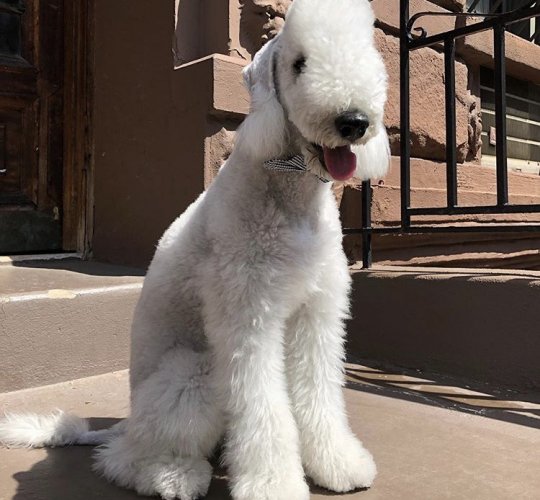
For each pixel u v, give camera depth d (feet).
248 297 5.25
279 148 5.35
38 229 13.00
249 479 5.12
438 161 15.26
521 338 8.66
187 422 5.33
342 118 4.84
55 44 13.07
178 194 11.11
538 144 21.16
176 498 5.36
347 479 5.60
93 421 7.50
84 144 13.19
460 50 16.19
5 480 5.87
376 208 11.95
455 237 13.84
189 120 10.85
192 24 11.35
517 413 7.79
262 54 5.56
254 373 5.21
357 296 10.59
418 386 8.96
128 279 10.13
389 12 13.62
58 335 8.65
